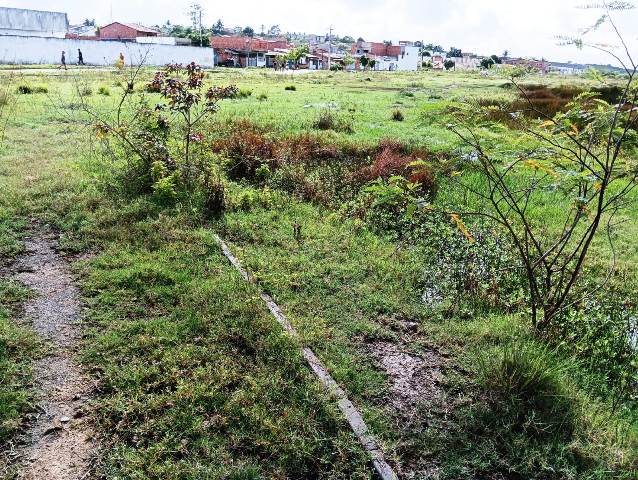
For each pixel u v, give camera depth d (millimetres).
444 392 3490
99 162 7855
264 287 4641
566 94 19406
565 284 5172
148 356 3559
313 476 2785
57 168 7516
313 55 78250
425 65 95312
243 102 18234
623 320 4656
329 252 5566
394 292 4824
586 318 4461
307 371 3512
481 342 4086
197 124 10555
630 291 5305
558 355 3990
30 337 3668
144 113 7809
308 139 10211
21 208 5973
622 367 3988
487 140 3982
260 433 2979
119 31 63844
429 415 3264
